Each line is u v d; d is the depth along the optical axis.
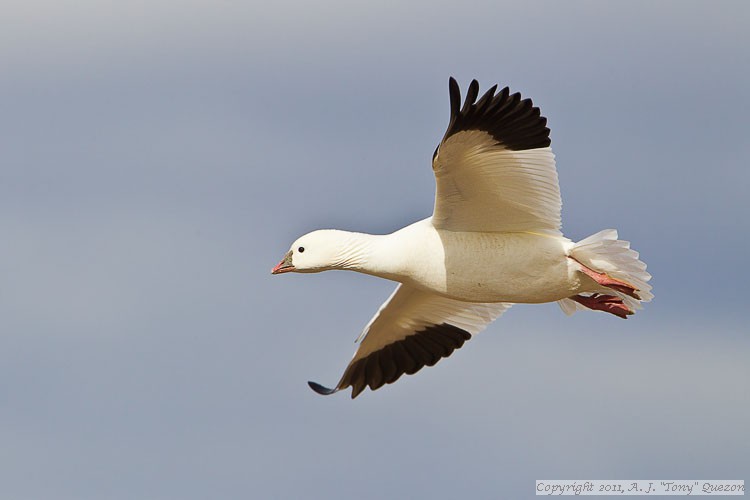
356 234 14.65
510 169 13.70
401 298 16.45
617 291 14.30
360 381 17.55
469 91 13.05
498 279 14.26
